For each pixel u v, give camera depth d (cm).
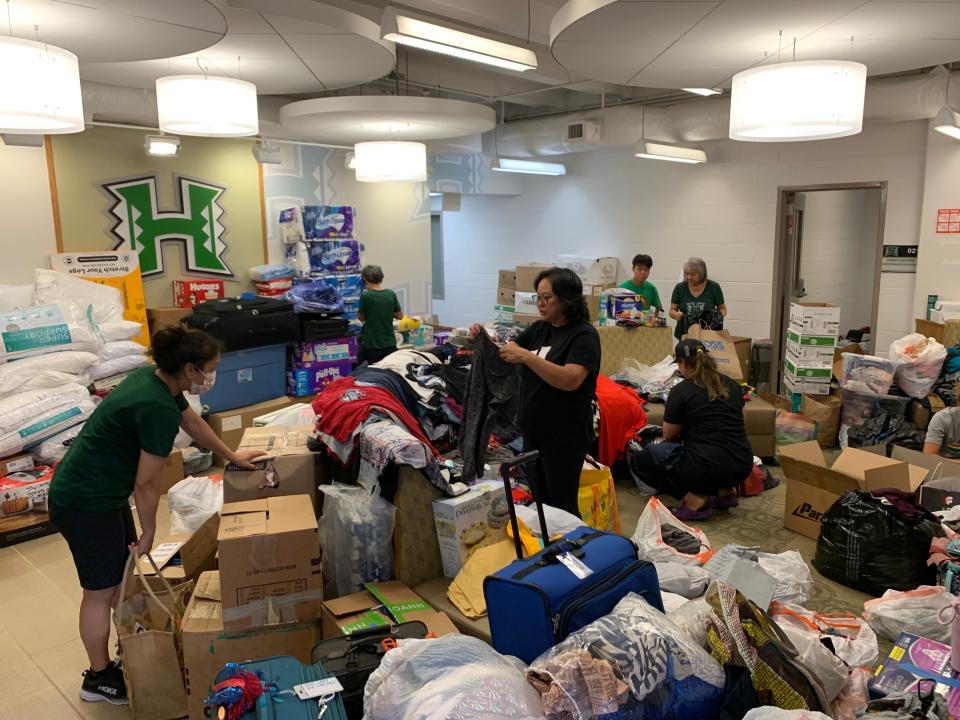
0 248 484
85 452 229
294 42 363
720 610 194
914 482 350
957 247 584
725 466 388
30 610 311
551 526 263
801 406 542
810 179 668
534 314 616
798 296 748
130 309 532
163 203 565
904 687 207
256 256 630
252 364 538
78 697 251
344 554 266
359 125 522
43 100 268
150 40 315
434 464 262
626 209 820
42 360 425
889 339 639
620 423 445
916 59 357
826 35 314
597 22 292
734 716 172
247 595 225
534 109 848
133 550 232
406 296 766
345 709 179
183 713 233
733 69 379
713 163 734
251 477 279
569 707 149
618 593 188
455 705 144
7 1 262
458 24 527
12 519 380
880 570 303
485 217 988
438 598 249
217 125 362
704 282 602
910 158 609
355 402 284
